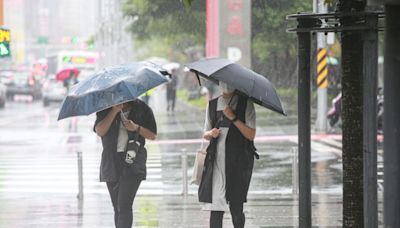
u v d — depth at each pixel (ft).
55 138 238.89
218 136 65.57
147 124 70.18
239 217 66.39
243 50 187.11
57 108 448.65
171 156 178.19
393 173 42.45
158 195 118.11
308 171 56.80
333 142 205.98
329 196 116.88
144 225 89.86
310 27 55.21
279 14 187.83
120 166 68.95
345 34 52.75
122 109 69.67
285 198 113.39
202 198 65.67
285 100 286.05
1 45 208.13
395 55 41.96
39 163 169.99
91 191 125.08
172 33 282.36
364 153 49.24
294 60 252.83
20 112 401.90
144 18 284.00
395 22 41.91
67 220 94.84
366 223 49.60
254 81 64.34
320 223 91.45
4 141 228.84
